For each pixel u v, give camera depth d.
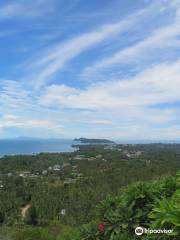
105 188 42.75
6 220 37.00
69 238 4.36
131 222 3.62
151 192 3.71
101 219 3.88
